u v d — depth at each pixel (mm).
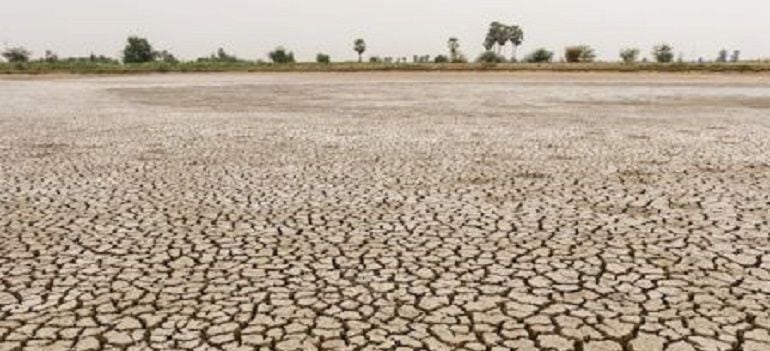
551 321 4438
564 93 29641
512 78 47281
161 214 7223
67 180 9094
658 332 4270
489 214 7176
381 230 6562
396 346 4082
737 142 12812
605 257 5723
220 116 18500
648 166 10125
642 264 5539
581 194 8156
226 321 4438
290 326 4359
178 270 5414
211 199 7930
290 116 18484
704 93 29109
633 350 4039
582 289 4988
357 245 6070
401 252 5867
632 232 6477
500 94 29047
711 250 5902
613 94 28734
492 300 4785
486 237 6316
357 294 4895
